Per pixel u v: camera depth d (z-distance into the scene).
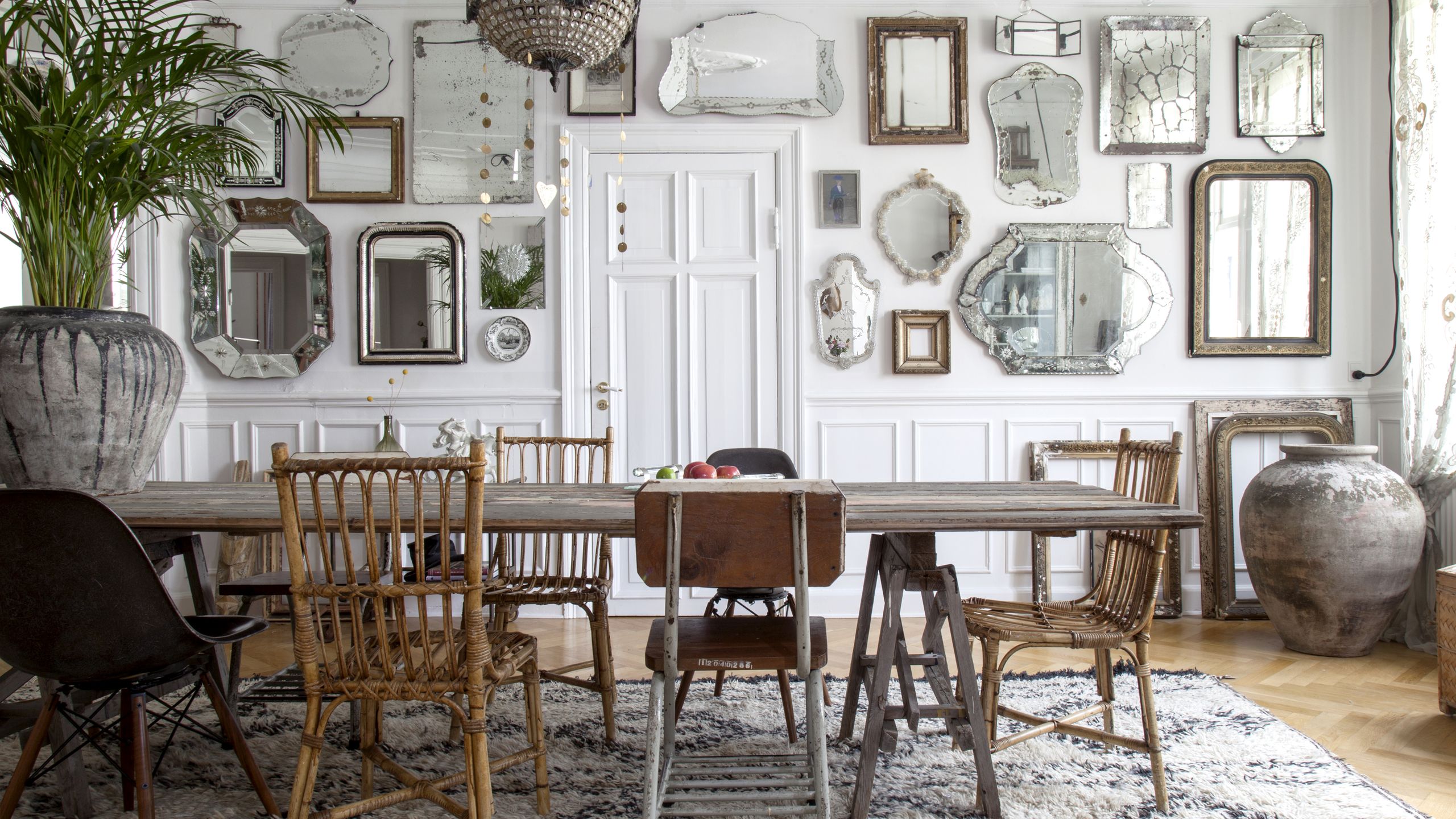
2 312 2.27
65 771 2.05
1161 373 4.22
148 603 1.71
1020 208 4.21
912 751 2.49
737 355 4.21
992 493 2.41
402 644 1.76
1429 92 3.53
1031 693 2.97
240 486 2.60
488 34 2.54
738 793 1.96
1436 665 3.37
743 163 4.20
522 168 4.17
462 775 1.92
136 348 2.33
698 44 4.16
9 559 1.66
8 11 2.28
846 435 4.20
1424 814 2.11
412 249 4.17
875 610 4.21
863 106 4.20
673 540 1.73
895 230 4.19
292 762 2.43
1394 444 4.02
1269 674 3.26
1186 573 4.19
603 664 2.57
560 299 4.17
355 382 4.18
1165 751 2.48
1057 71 4.21
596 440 3.09
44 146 2.29
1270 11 4.20
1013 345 4.18
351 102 4.16
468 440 4.02
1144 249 4.21
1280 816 2.10
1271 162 4.17
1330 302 4.18
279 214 4.13
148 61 2.35
